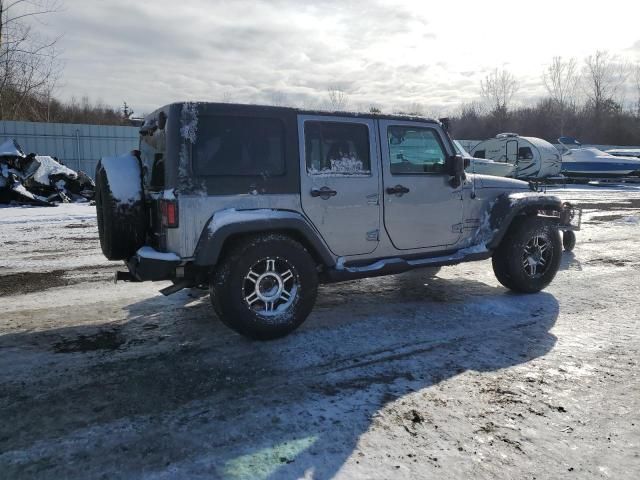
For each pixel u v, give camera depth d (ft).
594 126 175.52
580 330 14.79
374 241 15.80
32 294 19.01
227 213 13.07
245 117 13.50
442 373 11.84
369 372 11.93
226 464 8.29
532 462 8.30
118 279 14.92
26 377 11.71
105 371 12.05
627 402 10.37
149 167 14.42
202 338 14.29
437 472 8.04
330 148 14.87
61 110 114.11
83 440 9.04
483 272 22.80
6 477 7.98
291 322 13.98
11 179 49.65
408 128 16.44
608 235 32.81
